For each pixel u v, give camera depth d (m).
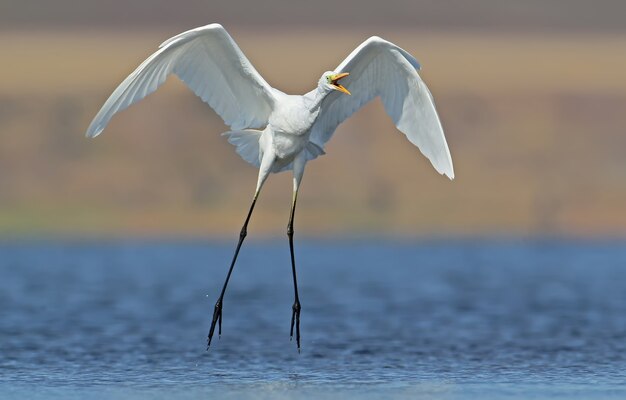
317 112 16.95
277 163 17.47
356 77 17.16
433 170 58.03
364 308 29.25
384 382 19.38
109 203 56.34
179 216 54.81
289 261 40.19
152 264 39.19
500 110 63.62
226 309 29.17
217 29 16.23
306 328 25.98
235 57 16.58
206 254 42.59
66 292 32.00
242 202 55.50
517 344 23.69
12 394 18.36
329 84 16.80
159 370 20.64
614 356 22.19
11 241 48.06
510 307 29.48
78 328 25.81
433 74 69.00
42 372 20.44
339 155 58.50
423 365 21.11
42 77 67.06
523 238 49.47
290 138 17.11
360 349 23.03
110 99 16.20
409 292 32.41
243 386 19.00
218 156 59.25
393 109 17.19
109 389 18.77
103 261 40.03
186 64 16.66
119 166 58.84
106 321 26.92
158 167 58.69
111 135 60.59
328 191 56.16
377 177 57.41
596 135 61.91
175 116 61.28
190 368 20.86
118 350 22.89
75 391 18.61
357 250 44.03
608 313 28.39
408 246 45.78
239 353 22.56
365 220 53.81
